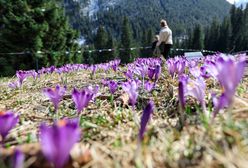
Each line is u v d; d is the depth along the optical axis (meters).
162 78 4.11
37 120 2.47
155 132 1.59
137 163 1.20
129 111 2.40
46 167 1.12
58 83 5.61
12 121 1.39
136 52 78.44
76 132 0.80
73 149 1.20
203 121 1.57
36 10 26.33
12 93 4.54
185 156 1.26
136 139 1.54
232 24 93.31
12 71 24.97
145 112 1.30
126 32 81.38
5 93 4.60
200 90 1.67
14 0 25.53
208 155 1.23
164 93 2.95
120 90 3.43
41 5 27.98
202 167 1.17
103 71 7.53
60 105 3.02
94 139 1.65
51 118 2.52
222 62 1.21
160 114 2.25
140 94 2.95
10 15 24.77
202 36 93.69
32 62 25.75
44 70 7.96
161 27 11.73
